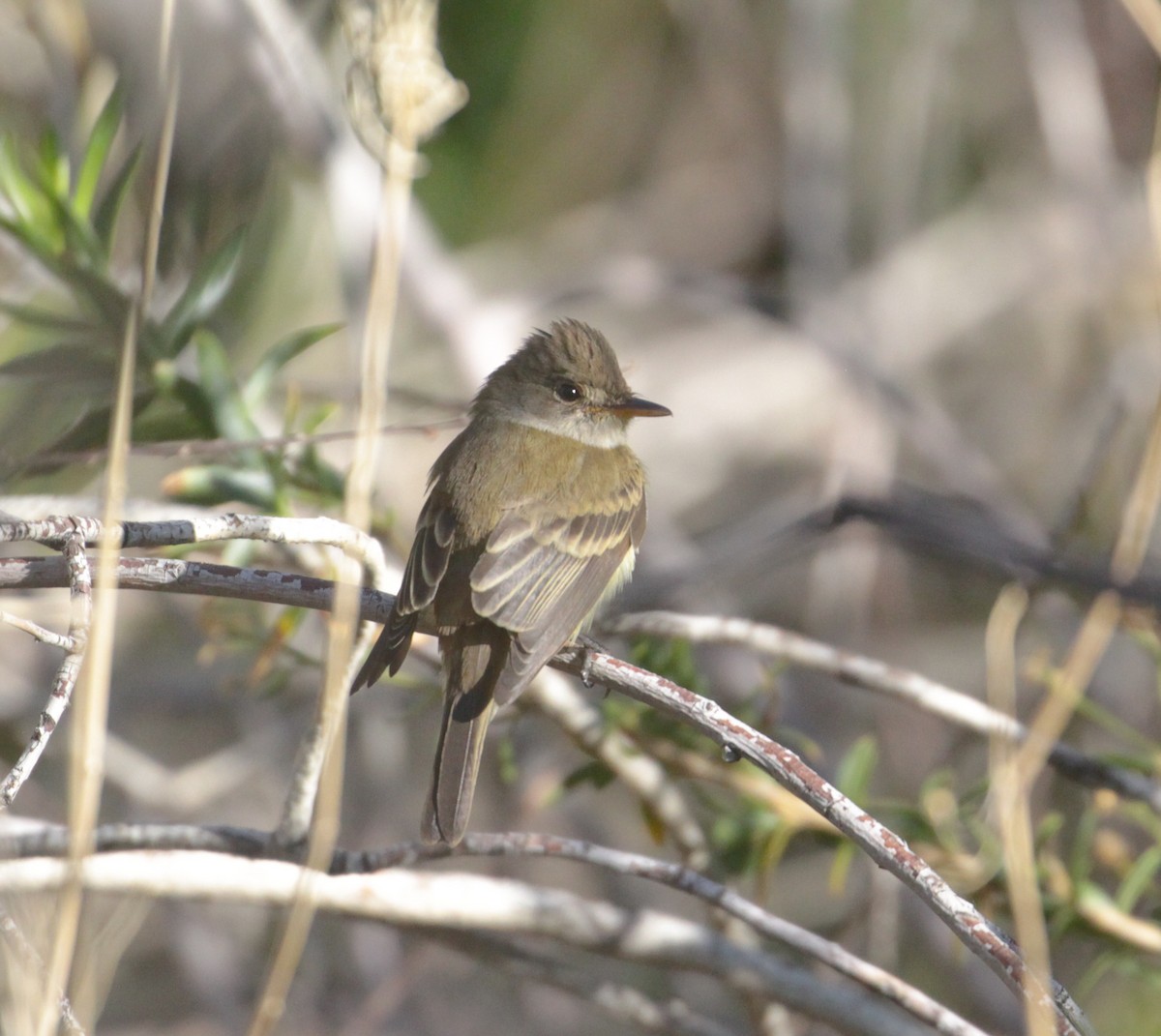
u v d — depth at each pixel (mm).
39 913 5766
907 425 13391
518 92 15344
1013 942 5562
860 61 14961
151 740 13125
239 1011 11164
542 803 9172
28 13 10859
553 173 15500
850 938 11242
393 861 6941
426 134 5996
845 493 10945
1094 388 14586
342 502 8969
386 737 12094
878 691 8555
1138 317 14469
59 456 7961
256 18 11594
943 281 15102
